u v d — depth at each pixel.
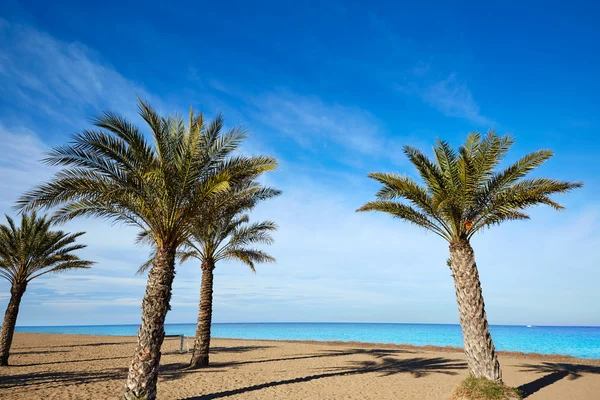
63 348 26.53
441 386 12.26
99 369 15.70
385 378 13.88
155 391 8.71
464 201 10.73
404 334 72.88
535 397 10.25
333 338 57.72
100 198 9.62
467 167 10.32
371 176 11.67
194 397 10.30
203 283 16.83
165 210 9.84
